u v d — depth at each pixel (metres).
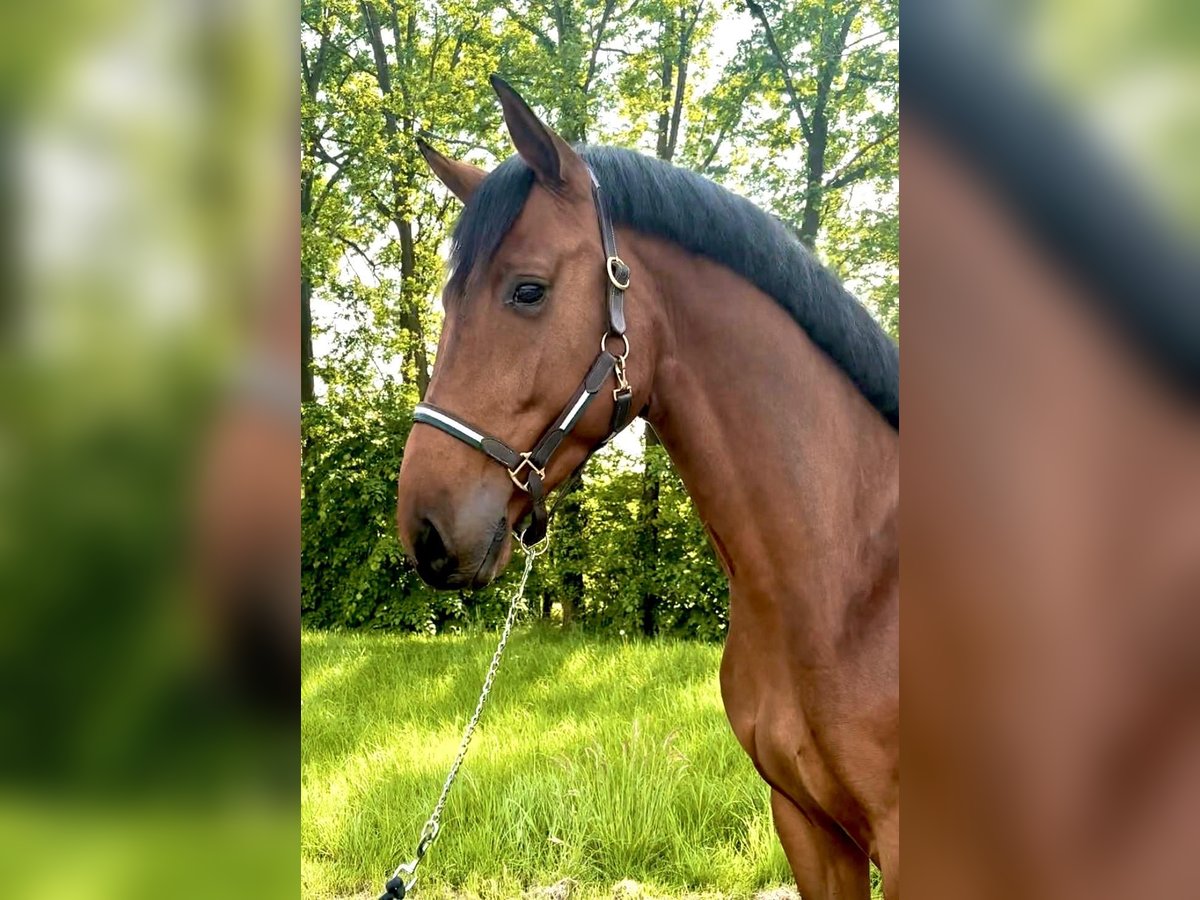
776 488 1.33
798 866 1.48
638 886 2.51
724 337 1.36
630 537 6.25
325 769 3.32
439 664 5.00
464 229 1.33
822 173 7.25
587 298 1.30
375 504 6.46
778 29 7.07
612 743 3.25
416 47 7.68
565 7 7.20
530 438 1.28
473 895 2.50
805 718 1.31
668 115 7.41
